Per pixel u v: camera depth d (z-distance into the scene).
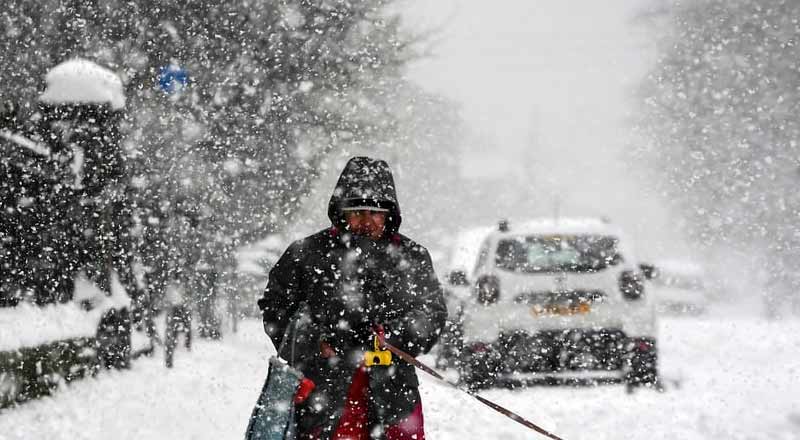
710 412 23.50
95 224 24.89
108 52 40.47
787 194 77.12
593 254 28.00
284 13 51.12
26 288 22.86
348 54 54.59
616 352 27.17
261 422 11.29
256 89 48.59
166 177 35.00
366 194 12.05
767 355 35.53
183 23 43.41
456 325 28.36
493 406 12.04
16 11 36.97
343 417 11.86
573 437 20.56
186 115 41.94
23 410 18.81
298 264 12.26
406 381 12.05
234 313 46.72
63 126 24.81
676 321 55.41
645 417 22.91
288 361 11.75
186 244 34.09
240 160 47.38
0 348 18.30
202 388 25.27
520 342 27.31
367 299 12.13
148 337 30.84
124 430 18.83
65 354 21.88
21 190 23.00
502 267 27.91
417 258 12.39
